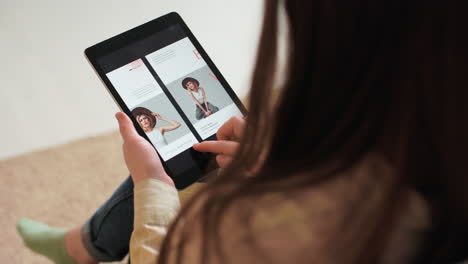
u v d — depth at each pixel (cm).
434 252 47
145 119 87
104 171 159
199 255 47
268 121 50
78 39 181
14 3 186
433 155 43
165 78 90
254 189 45
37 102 170
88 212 152
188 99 90
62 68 176
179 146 88
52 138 165
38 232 135
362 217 43
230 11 193
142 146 75
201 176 87
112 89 87
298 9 43
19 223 139
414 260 47
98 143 165
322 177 43
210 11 193
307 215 44
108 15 187
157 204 68
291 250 44
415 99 41
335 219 44
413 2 40
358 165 44
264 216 45
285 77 46
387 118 42
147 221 67
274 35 47
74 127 167
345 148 43
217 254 45
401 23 40
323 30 43
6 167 158
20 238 145
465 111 41
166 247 50
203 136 89
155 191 69
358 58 42
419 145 42
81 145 164
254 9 194
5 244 144
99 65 88
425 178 44
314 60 44
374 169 44
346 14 42
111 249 111
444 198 45
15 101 170
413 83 41
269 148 47
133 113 87
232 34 189
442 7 39
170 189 70
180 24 93
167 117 88
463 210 44
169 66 91
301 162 44
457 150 41
